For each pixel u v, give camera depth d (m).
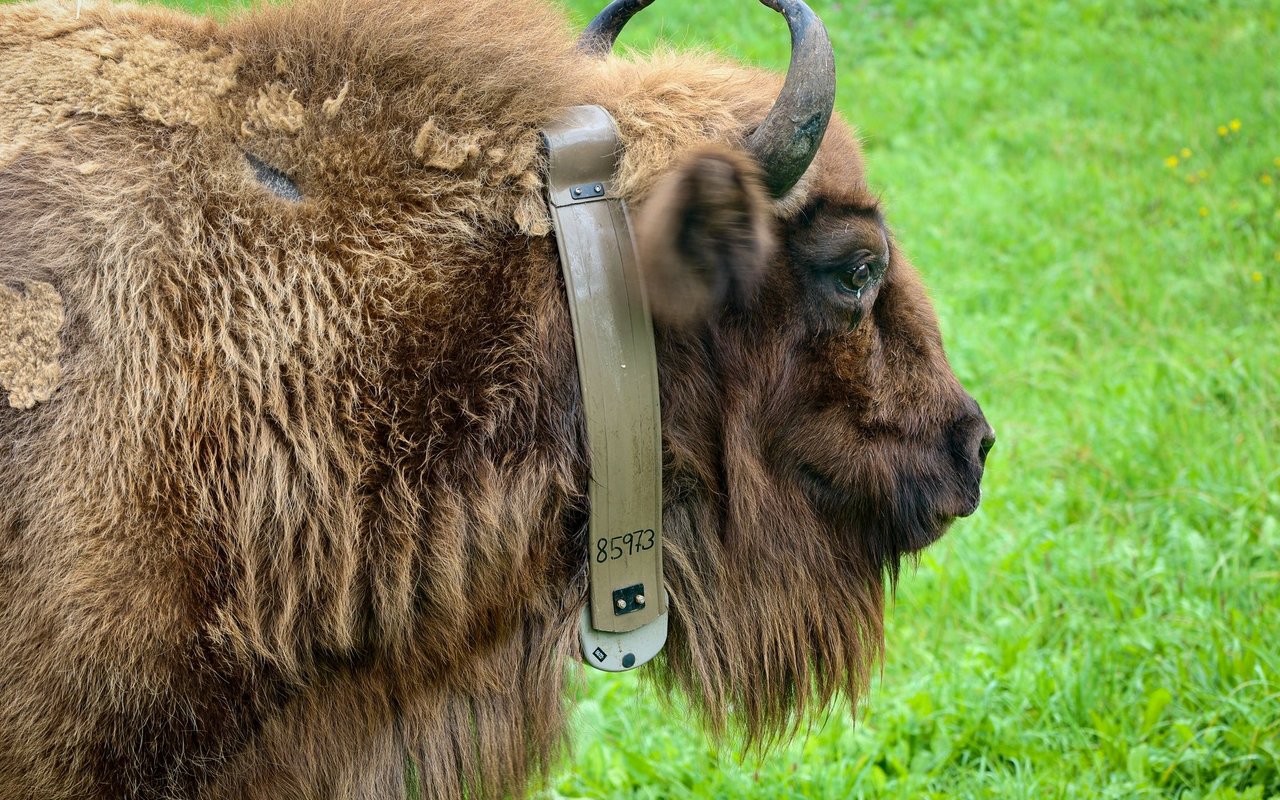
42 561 2.25
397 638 2.56
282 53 2.55
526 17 2.78
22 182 2.35
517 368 2.56
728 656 2.99
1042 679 4.31
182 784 2.41
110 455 2.29
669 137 2.67
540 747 2.90
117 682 2.29
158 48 2.52
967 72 11.57
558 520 2.66
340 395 2.46
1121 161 9.44
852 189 2.81
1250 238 7.73
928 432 3.03
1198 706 4.15
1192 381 6.15
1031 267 7.86
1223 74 10.77
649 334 2.60
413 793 2.80
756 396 2.81
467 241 2.55
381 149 2.53
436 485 2.52
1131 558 4.95
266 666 2.47
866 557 3.14
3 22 2.54
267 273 2.45
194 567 2.34
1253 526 5.04
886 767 4.18
